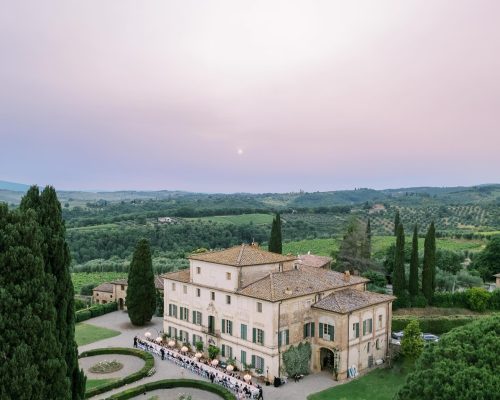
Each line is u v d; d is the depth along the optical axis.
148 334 68.31
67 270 29.83
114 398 47.78
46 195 29.84
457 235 167.75
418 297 84.38
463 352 35.25
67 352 29.42
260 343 55.78
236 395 50.59
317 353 58.16
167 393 51.47
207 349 63.06
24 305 25.39
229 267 60.09
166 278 70.38
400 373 57.31
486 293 84.56
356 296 60.47
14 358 24.27
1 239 25.73
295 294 56.19
